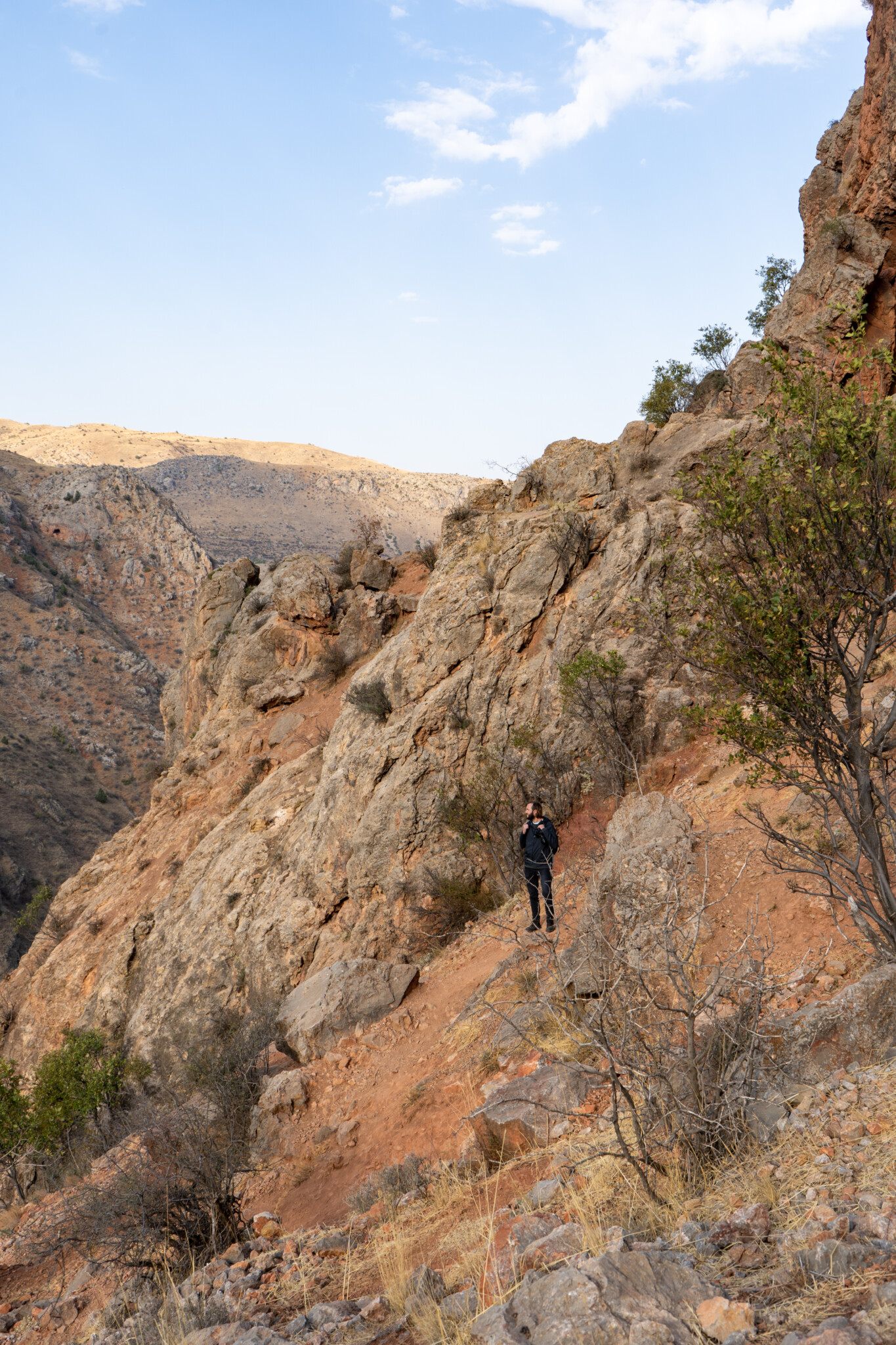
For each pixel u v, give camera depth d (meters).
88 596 175.62
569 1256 3.53
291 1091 9.65
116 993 21.67
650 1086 4.36
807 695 5.24
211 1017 16.56
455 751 15.80
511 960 9.95
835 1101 4.08
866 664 5.14
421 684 16.97
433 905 14.45
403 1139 7.84
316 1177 8.05
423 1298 3.69
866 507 4.91
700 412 22.33
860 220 17.86
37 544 181.88
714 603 5.48
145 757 132.12
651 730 13.66
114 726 137.00
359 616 27.16
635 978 4.68
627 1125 4.97
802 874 6.98
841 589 5.06
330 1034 11.07
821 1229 3.01
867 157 18.38
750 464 5.69
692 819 8.67
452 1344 3.10
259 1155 9.13
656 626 14.10
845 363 5.14
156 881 25.44
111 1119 13.02
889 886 5.09
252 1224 7.18
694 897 7.23
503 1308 3.00
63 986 25.23
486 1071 8.03
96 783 120.62
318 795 18.27
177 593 184.50
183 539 194.75
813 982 5.75
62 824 104.06
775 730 5.36
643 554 15.34
